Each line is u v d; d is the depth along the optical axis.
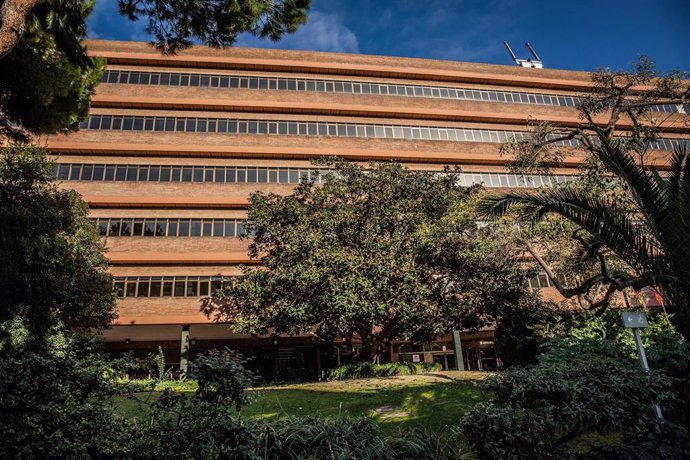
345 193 21.91
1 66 10.55
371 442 5.73
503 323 18.36
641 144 16.23
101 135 32.28
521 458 5.23
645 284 8.75
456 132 38.69
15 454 4.27
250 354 33.09
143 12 10.06
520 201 8.59
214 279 30.17
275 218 22.55
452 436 6.31
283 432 5.69
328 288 19.36
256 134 34.56
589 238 11.58
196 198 31.47
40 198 20.98
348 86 38.19
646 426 5.70
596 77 17.45
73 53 11.06
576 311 15.84
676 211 7.30
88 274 22.34
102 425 4.84
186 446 4.80
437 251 20.95
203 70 35.62
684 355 9.19
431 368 22.45
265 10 9.83
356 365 21.45
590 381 5.81
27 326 17.84
